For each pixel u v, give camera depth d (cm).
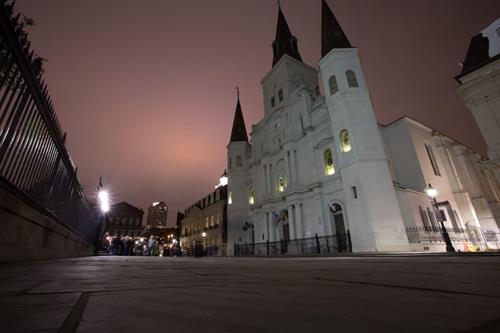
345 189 2206
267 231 3231
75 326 79
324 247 2405
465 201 2856
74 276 259
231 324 86
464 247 2322
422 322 85
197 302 127
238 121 4875
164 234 7144
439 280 214
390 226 1933
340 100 2394
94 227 1925
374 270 355
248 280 235
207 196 5775
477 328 74
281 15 4512
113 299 132
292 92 3441
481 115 2292
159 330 77
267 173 3462
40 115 544
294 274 305
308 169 2862
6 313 96
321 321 90
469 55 2516
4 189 430
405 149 2758
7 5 349
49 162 655
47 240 716
